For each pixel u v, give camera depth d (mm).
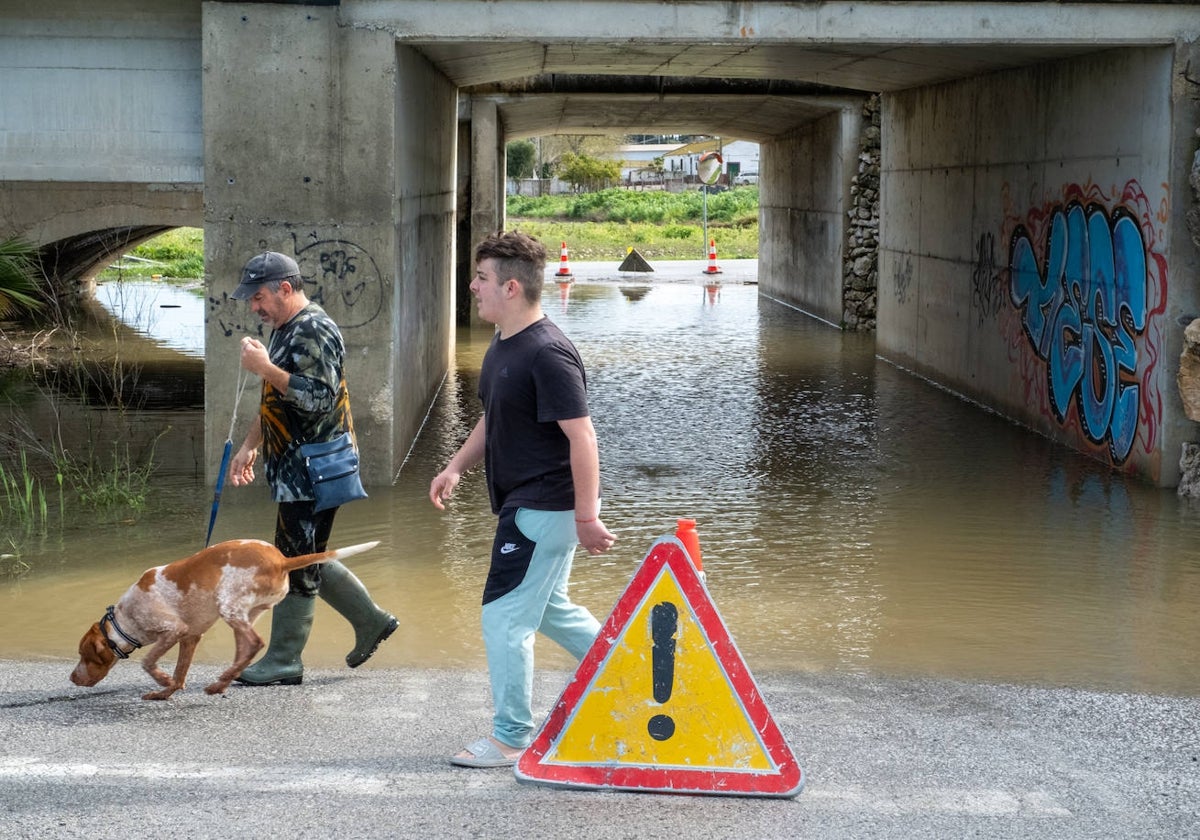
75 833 3850
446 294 15477
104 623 5145
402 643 6422
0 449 11219
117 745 4633
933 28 10164
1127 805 4207
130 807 4055
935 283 15453
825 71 14453
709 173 41062
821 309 22359
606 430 12383
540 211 59781
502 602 4441
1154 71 10016
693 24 10047
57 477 10008
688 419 12992
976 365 14109
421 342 12352
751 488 10094
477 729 4906
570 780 4273
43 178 10141
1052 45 10195
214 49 9602
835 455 11352
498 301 4348
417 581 7578
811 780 4383
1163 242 9875
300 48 9641
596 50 12141
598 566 7961
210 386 9836
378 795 4184
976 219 14047
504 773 4410
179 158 10164
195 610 5109
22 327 19891
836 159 21062
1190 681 5934
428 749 4664
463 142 20234
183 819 3969
